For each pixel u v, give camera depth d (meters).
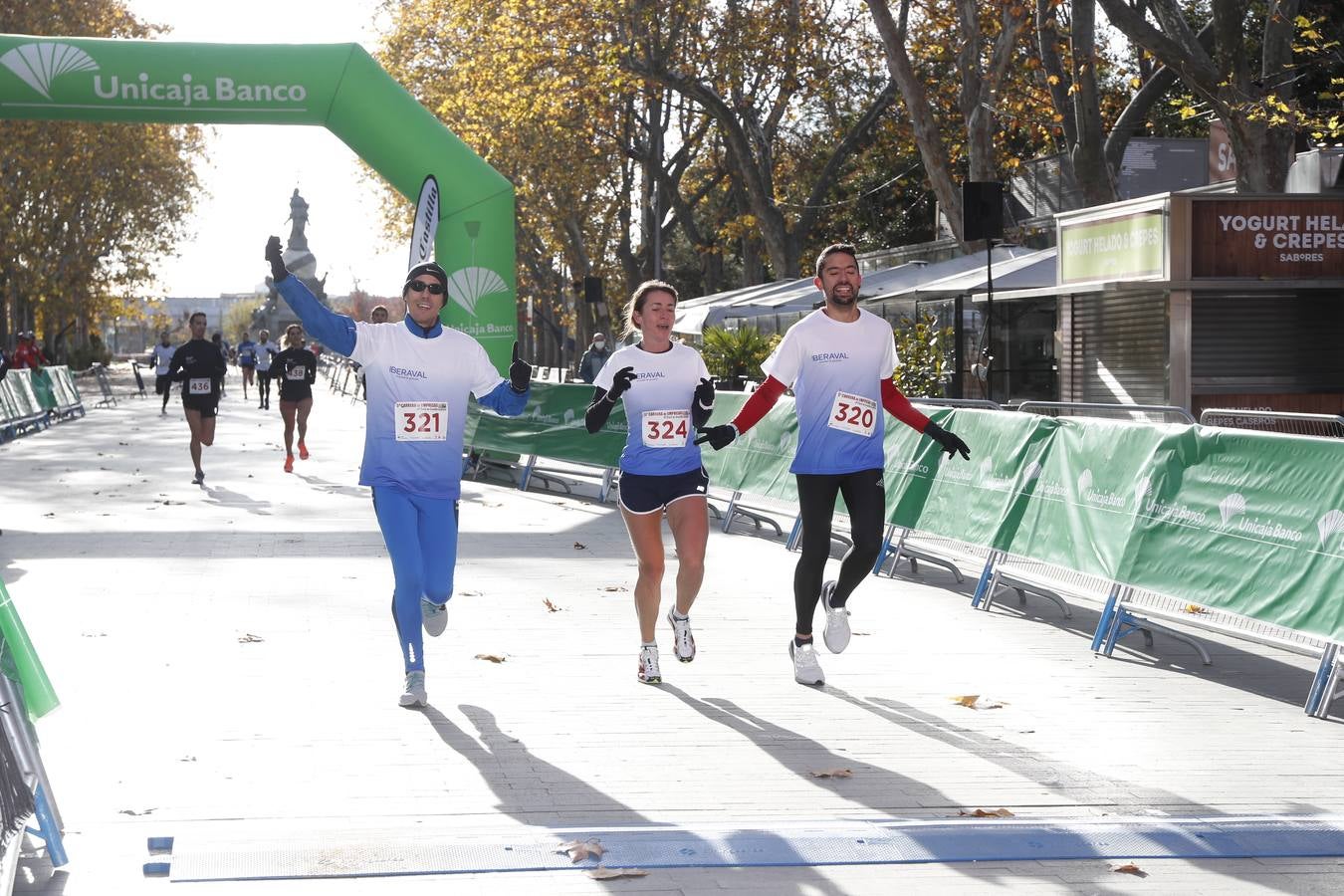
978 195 17.17
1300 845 4.83
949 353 21.66
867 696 7.06
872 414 7.30
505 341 19.30
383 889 4.36
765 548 12.70
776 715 6.65
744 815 5.15
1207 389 15.87
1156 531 8.09
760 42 34.38
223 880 4.42
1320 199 15.59
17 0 45.75
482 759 5.85
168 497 16.17
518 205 47.16
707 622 9.00
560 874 4.50
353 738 6.14
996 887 4.44
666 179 40.97
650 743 6.12
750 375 25.77
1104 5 19.83
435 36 49.41
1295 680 7.54
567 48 33.44
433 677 7.35
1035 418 9.53
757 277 43.69
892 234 46.72
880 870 4.57
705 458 14.94
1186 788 5.55
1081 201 25.34
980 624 9.10
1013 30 23.86
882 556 11.31
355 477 18.86
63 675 7.25
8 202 51.88
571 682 7.28
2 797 4.27
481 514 15.13
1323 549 7.00
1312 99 27.16
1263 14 30.08
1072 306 17.69
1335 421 9.81
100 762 5.74
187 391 17.62
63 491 16.83
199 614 8.92
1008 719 6.63
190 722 6.36
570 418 17.38
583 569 11.09
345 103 18.73
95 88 18.30
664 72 34.03
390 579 10.34
